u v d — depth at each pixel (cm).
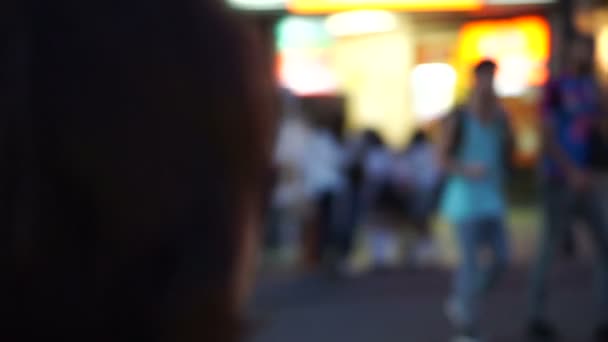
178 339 91
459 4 1307
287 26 1359
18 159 88
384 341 680
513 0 1298
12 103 87
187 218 91
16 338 90
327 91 1377
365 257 1075
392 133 1455
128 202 90
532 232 1204
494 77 604
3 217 88
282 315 761
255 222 97
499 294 824
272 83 97
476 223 606
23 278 89
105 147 89
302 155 979
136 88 90
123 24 90
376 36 1426
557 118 625
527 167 1398
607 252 641
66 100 88
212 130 92
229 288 93
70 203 89
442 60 1450
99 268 90
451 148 607
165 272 91
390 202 1009
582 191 625
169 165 91
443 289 874
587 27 809
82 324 90
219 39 93
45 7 90
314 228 976
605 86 693
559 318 731
